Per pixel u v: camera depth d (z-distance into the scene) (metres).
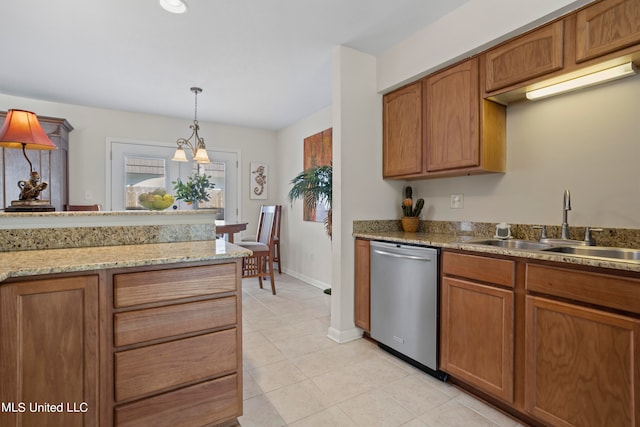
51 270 1.11
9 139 1.50
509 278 1.58
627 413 1.21
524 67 1.79
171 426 1.34
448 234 2.52
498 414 1.65
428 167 2.36
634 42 1.40
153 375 1.30
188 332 1.38
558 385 1.40
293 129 4.79
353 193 2.60
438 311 1.96
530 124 2.06
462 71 2.12
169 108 4.05
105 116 4.04
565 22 1.63
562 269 1.39
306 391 1.86
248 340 2.56
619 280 1.22
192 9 2.03
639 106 1.63
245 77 3.10
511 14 1.79
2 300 1.06
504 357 1.60
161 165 4.38
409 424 1.58
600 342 1.27
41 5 1.96
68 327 1.16
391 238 2.26
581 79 1.68
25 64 2.79
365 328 2.51
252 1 1.95
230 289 1.48
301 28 2.27
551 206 1.97
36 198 1.59
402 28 2.29
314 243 4.33
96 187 3.98
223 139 4.84
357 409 1.69
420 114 2.42
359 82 2.61
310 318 3.06
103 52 2.59
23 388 1.10
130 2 1.95
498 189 2.24
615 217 1.71
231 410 1.47
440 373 1.97
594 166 1.79
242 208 4.98
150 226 1.77
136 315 1.27
